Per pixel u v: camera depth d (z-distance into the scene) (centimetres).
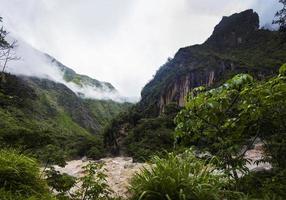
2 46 4391
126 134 6994
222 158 368
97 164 611
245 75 342
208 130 378
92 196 595
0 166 385
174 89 9288
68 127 16012
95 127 19600
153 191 300
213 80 8525
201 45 14238
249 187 387
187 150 355
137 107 10650
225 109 363
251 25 13625
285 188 372
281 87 322
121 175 1900
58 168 3061
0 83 6600
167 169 313
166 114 6322
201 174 324
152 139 4166
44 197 398
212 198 296
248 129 382
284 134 402
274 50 9825
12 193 366
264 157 540
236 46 12900
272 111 358
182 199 290
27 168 411
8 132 1402
